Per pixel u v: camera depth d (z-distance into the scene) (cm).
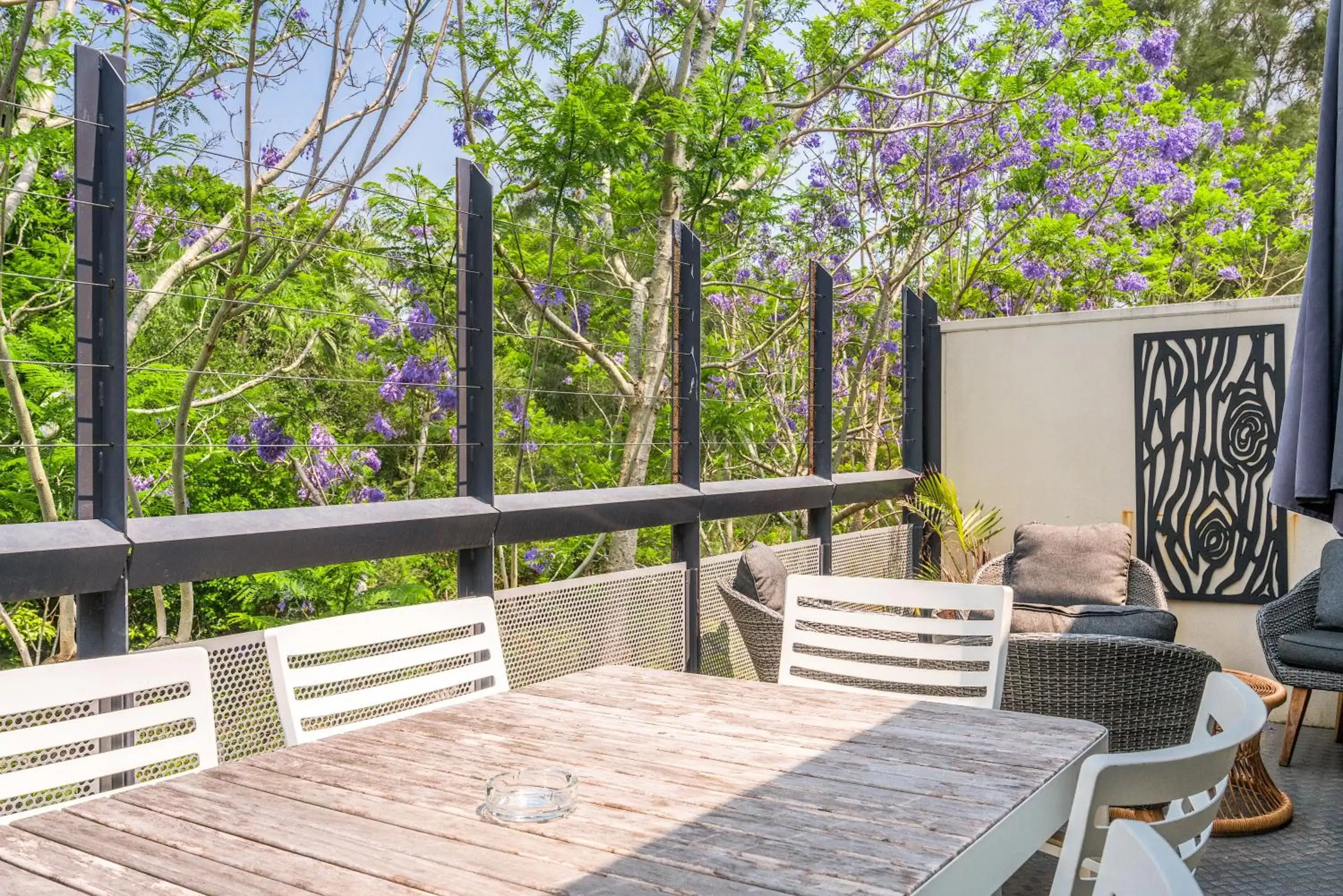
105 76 262
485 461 358
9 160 486
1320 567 549
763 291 790
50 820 146
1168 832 130
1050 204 956
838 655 421
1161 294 1148
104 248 262
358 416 616
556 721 201
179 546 263
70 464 567
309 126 609
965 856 135
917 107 931
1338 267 213
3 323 484
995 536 684
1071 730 194
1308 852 371
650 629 430
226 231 556
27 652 491
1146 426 634
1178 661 360
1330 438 212
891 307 880
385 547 317
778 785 160
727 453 787
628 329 837
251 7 600
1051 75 894
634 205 771
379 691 230
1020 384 677
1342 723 522
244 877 125
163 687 191
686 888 121
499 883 123
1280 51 1593
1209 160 1353
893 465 940
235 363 604
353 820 146
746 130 715
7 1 521
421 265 588
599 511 398
